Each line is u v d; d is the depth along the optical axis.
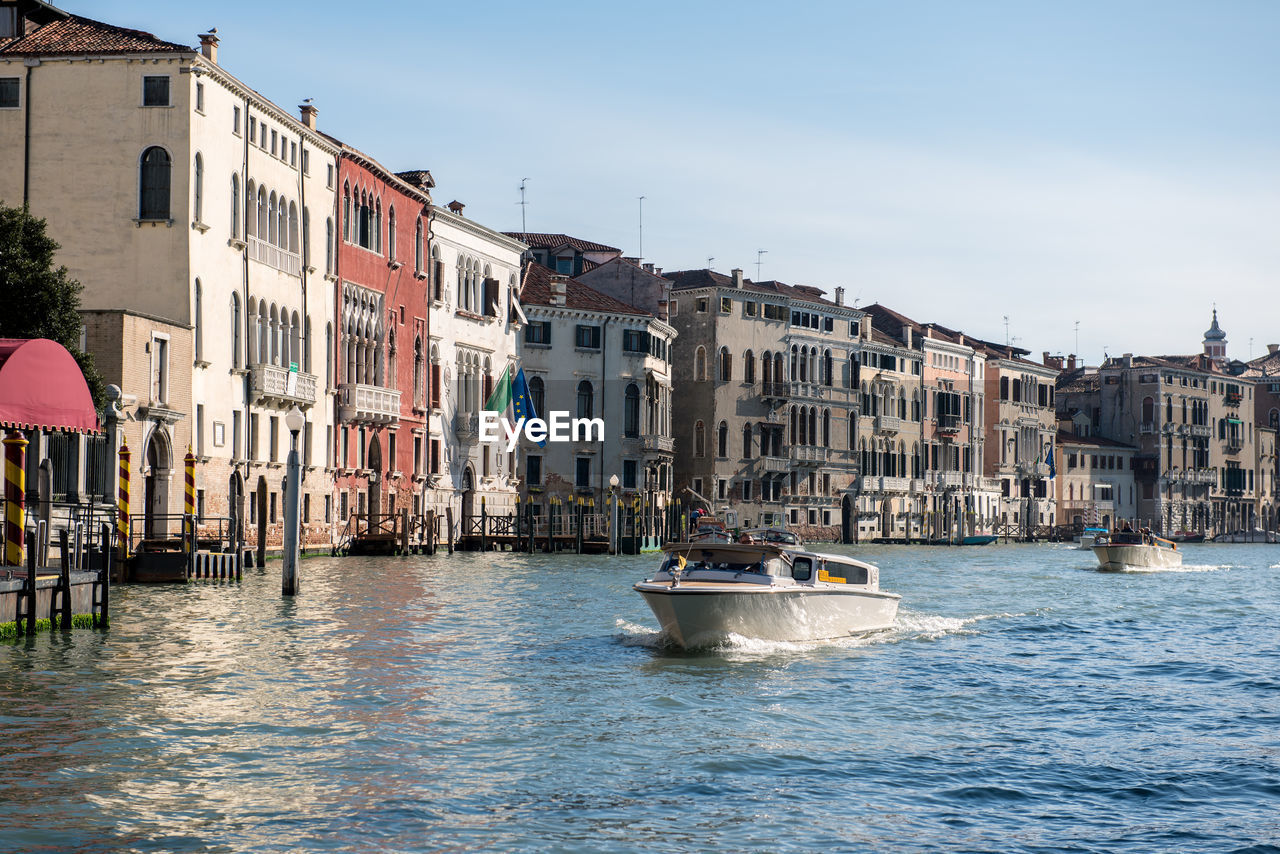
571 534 68.94
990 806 14.67
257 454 48.31
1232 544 125.38
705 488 89.00
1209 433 135.25
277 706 18.64
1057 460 122.12
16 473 24.39
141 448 39.56
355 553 55.19
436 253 64.94
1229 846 13.40
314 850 12.59
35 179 43.50
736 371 90.00
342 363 55.53
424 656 23.55
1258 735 18.53
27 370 24.06
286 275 50.53
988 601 39.94
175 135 43.12
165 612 28.66
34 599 23.94
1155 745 17.78
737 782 15.28
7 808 13.62
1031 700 21.03
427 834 13.11
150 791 14.30
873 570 28.12
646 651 24.61
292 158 51.19
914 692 21.36
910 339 105.56
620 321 78.81
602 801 14.38
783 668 23.08
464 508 68.75
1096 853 13.13
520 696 19.91
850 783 15.40
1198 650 28.00
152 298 43.16
